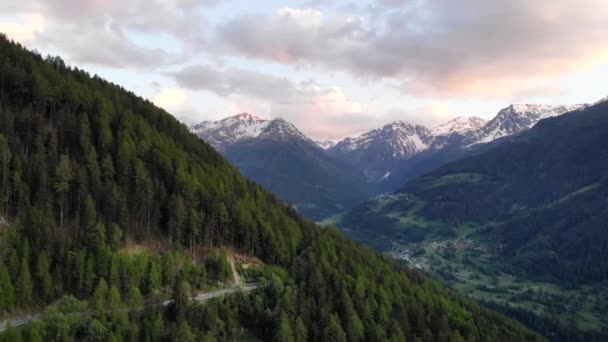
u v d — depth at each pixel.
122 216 154.88
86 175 157.38
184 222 167.00
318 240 195.25
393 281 188.62
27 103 183.62
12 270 123.81
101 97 196.38
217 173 198.12
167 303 140.25
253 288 160.25
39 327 113.44
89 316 121.75
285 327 141.50
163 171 180.12
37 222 136.88
